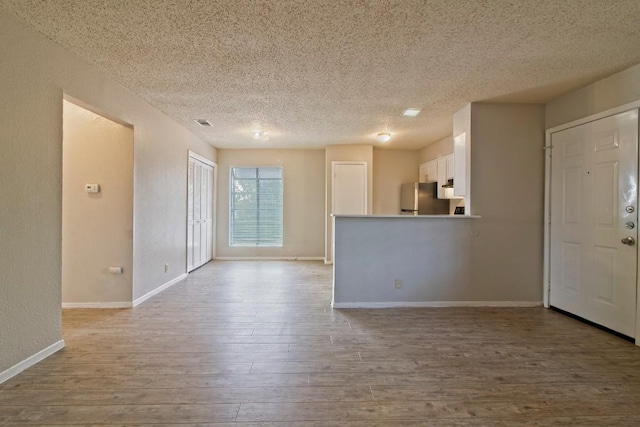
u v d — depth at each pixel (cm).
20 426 166
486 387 205
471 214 376
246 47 250
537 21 213
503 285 379
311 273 566
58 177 248
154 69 290
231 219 713
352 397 193
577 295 333
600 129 306
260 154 710
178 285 475
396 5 197
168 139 454
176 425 168
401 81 315
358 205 661
